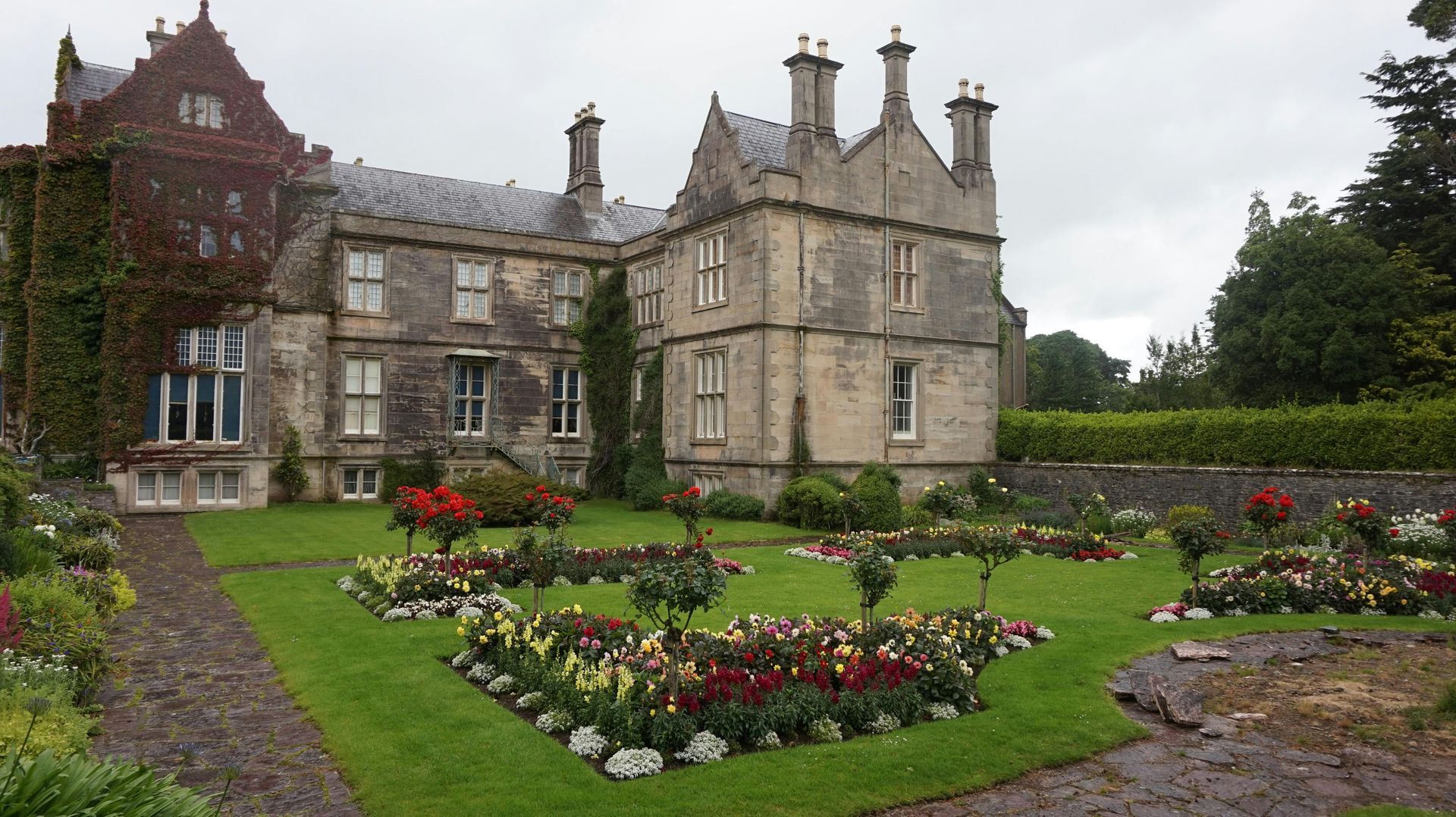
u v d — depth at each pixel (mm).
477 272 31422
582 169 36906
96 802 4258
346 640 10688
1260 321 28406
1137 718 8695
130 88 25000
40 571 11766
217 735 7617
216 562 16641
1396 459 20641
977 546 11398
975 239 29203
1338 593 13969
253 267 26062
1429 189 32312
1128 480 25719
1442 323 25547
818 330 25734
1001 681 9648
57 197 24812
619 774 6840
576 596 13711
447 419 30500
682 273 28531
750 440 25266
